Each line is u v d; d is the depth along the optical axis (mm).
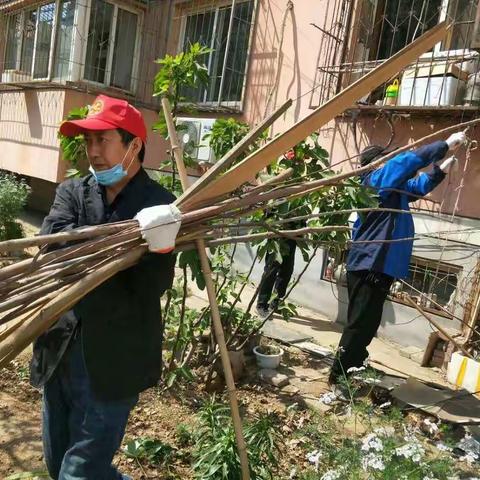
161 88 3643
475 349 4469
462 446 2551
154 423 3232
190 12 7812
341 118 5715
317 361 4520
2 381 3480
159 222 1728
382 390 3869
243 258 6734
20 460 2730
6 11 9719
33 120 8539
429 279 5207
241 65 7055
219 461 2451
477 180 4723
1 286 1654
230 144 3723
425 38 1905
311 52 6129
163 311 4012
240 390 3809
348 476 2221
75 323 1963
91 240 1806
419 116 5031
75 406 1994
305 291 6121
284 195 2115
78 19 7883
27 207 10586
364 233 3875
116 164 1940
